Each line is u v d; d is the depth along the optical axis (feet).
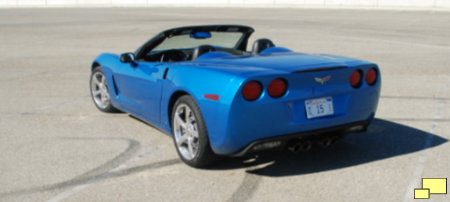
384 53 36.29
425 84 24.34
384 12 89.86
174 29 14.61
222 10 103.50
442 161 12.79
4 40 50.83
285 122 11.30
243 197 10.82
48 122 18.06
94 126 17.37
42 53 40.01
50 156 14.02
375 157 13.20
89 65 33.17
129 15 90.99
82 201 10.85
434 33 50.75
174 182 11.82
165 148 14.57
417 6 98.48
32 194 11.30
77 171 12.76
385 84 24.56
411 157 13.14
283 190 11.14
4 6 149.79
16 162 13.56
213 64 12.57
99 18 83.71
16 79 27.76
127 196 11.07
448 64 30.68
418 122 16.92
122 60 15.16
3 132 16.72
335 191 11.00
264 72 11.08
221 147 11.48
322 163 12.82
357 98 12.16
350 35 50.03
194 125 12.42
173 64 13.50
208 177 12.07
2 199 11.05
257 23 66.49
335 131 12.30
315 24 64.64
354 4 106.32
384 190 10.98
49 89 24.72
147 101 14.88
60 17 88.53
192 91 11.94
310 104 11.56
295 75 11.17
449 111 18.53
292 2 114.62
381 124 16.72
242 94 10.82
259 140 11.21
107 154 14.12
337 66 11.72
